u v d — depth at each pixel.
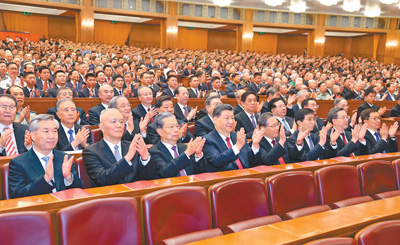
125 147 2.75
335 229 1.72
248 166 3.16
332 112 3.86
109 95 4.70
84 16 16.53
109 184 2.43
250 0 17.06
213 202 2.06
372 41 22.31
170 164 2.67
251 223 2.01
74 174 2.41
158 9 17.98
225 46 24.02
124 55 14.20
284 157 3.44
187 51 16.77
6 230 1.50
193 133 4.45
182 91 5.18
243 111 4.69
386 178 2.78
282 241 1.56
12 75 6.13
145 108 4.77
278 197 2.28
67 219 1.62
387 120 5.80
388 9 17.08
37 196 1.89
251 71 11.95
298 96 5.77
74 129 3.63
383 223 1.62
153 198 1.86
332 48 24.89
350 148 3.54
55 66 8.21
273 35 24.25
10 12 19.34
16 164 2.31
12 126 3.28
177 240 1.79
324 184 2.46
